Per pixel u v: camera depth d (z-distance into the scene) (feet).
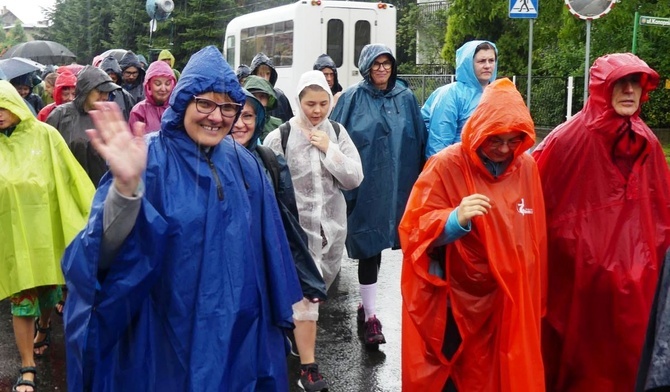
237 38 69.26
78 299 9.02
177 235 9.34
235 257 9.67
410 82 77.92
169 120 9.66
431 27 109.29
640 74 13.05
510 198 12.19
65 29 97.60
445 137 20.10
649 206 13.52
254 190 10.28
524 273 12.03
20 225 16.37
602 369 13.64
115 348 9.48
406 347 12.71
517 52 80.84
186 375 9.33
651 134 13.62
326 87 16.96
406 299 12.60
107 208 8.84
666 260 8.80
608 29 58.44
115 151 8.68
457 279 12.28
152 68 23.12
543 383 12.07
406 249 12.42
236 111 9.75
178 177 9.57
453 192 12.23
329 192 16.98
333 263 17.38
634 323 13.26
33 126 17.03
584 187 13.52
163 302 9.41
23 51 53.11
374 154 19.76
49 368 18.24
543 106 65.82
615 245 13.38
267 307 10.32
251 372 9.92
